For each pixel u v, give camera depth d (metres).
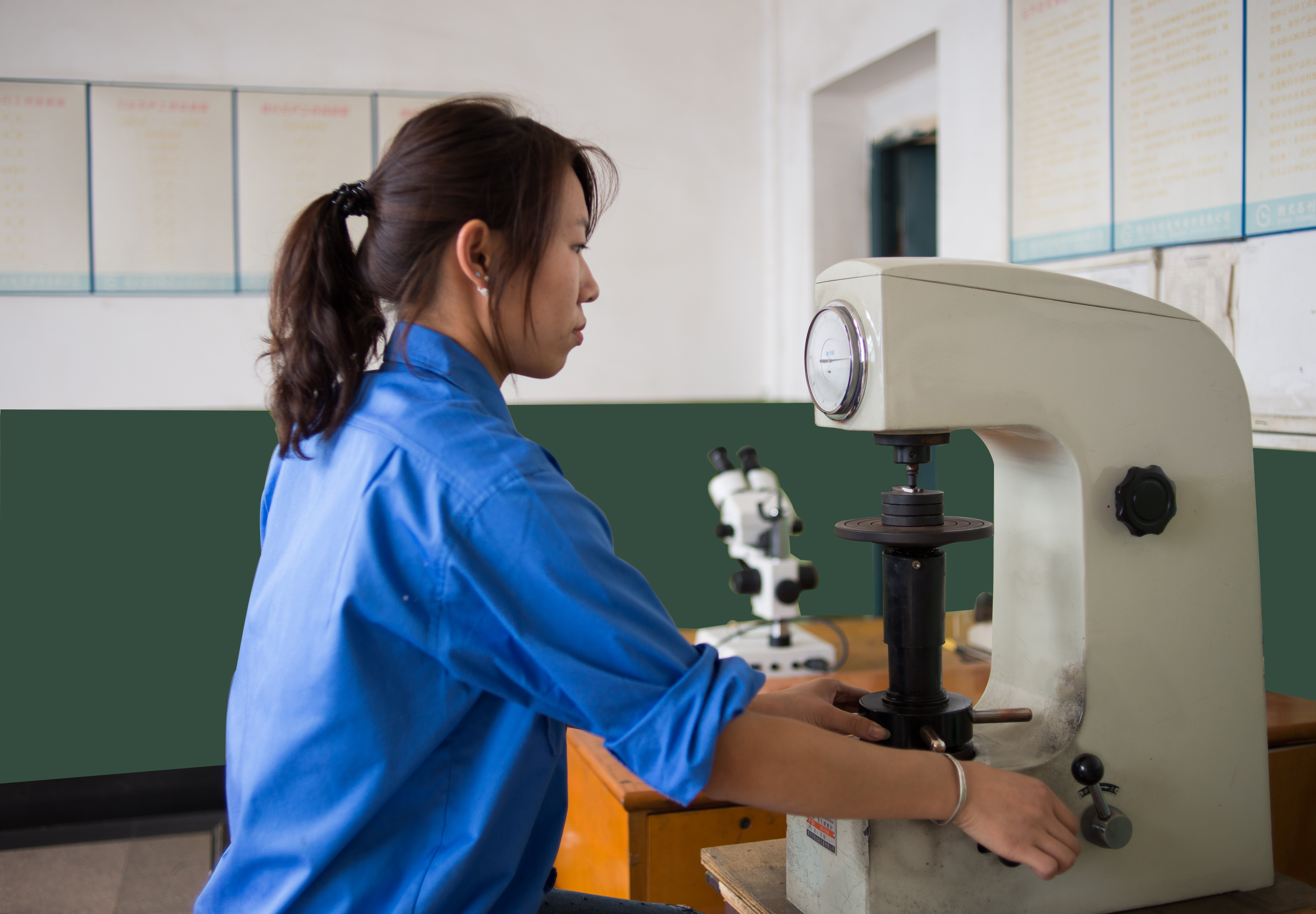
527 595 0.81
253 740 0.90
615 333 3.54
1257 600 1.12
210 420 3.29
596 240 3.50
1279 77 1.74
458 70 3.34
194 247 3.20
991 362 0.99
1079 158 2.20
